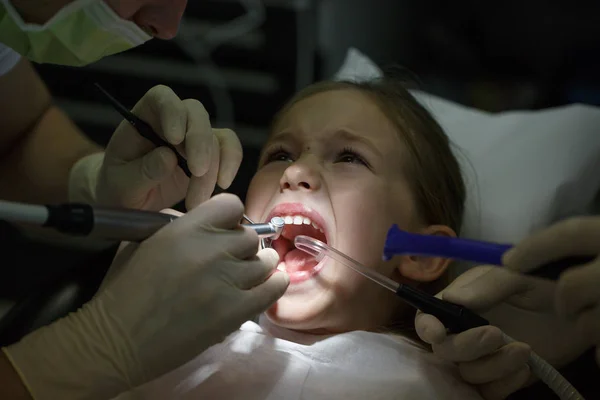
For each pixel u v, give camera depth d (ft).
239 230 3.55
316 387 3.71
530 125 5.99
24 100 5.24
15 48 3.87
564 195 5.63
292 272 4.09
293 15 7.83
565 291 2.91
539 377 3.80
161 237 3.44
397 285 3.69
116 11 3.58
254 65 8.08
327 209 4.10
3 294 7.86
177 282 3.34
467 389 3.94
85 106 8.03
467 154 5.89
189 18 8.16
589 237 2.89
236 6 8.08
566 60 7.70
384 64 7.32
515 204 5.59
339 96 4.62
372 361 3.86
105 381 3.21
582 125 5.83
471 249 3.09
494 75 8.01
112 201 4.23
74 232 3.17
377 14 8.00
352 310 4.19
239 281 3.42
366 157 4.34
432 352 4.16
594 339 3.08
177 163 4.02
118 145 4.18
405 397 3.68
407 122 4.73
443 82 8.03
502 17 7.84
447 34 8.06
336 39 8.01
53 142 5.41
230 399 3.73
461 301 3.67
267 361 3.84
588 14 7.50
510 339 3.78
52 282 4.61
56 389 3.16
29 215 3.03
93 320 3.30
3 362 3.21
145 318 3.30
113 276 3.87
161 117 3.88
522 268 3.00
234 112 8.02
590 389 4.38
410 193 4.49
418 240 3.13
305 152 4.35
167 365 3.33
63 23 3.60
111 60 8.05
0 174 5.49
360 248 4.15
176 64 8.09
